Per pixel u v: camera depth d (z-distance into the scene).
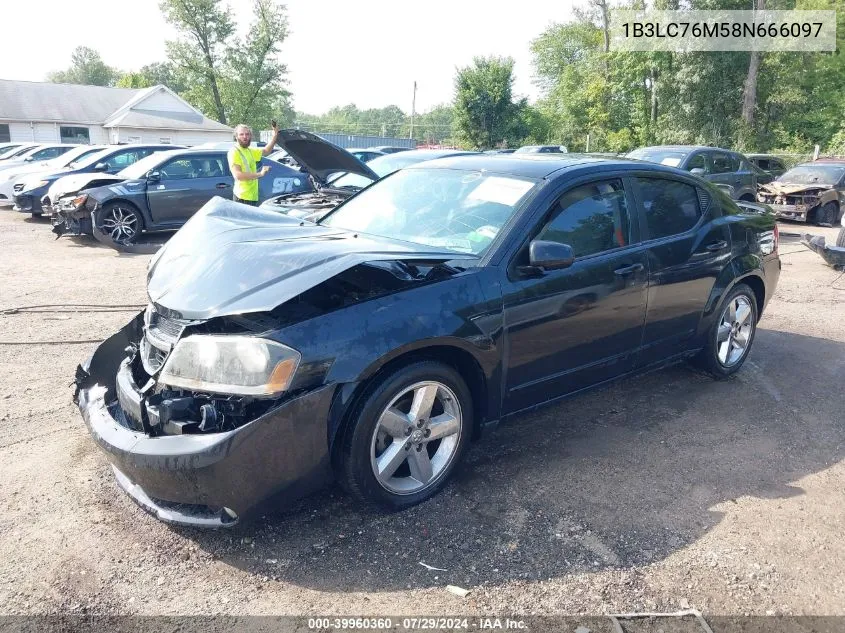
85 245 10.62
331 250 3.06
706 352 4.84
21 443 3.74
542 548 2.92
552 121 50.25
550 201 3.63
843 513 3.29
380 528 3.04
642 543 2.98
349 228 4.07
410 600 2.58
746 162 14.51
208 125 48.00
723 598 2.64
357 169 7.05
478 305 3.19
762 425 4.32
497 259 3.36
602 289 3.75
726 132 35.62
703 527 3.13
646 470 3.66
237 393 2.63
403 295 3.01
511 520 3.13
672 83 36.75
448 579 2.71
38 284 7.84
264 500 2.74
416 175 4.38
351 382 2.80
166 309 2.94
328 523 3.07
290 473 2.76
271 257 3.00
